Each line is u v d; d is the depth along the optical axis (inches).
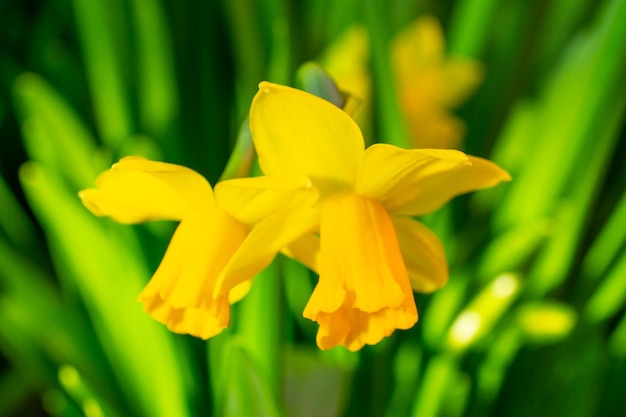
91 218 15.8
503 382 15.6
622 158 17.1
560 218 15.2
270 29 16.3
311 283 15.8
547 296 15.7
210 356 15.4
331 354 15.4
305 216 12.7
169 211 12.9
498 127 16.6
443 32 19.1
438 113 16.5
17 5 19.8
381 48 14.4
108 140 16.5
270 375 14.7
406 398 15.5
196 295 12.4
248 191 12.4
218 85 17.3
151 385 15.5
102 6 16.1
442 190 12.8
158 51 16.3
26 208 18.5
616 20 14.1
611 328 16.6
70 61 18.2
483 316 14.9
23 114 17.6
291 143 12.3
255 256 12.4
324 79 12.9
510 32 17.9
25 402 18.3
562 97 15.6
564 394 15.1
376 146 12.2
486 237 16.0
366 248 12.5
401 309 12.6
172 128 16.6
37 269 16.9
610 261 15.8
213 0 16.8
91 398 14.4
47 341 16.1
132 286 15.4
